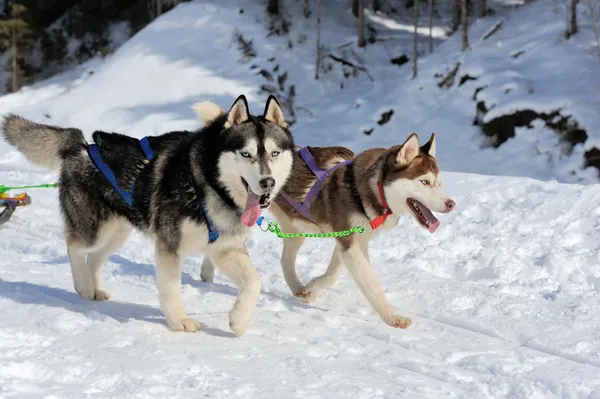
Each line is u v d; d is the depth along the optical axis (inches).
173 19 987.3
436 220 217.6
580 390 161.8
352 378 167.0
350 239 226.1
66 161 223.6
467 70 735.7
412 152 215.9
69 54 1187.9
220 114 203.9
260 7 990.4
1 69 1168.8
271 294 250.1
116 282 263.0
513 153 622.8
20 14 1187.3
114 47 1176.8
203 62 902.4
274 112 203.8
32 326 194.1
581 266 268.2
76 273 228.8
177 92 864.9
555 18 761.6
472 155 647.8
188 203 196.1
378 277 267.3
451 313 224.7
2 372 153.9
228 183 195.2
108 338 185.8
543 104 619.5
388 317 215.9
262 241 331.0
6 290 233.1
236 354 181.5
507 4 930.7
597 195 350.0
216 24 961.5
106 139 217.9
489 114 652.1
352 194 225.3
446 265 284.5
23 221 368.8
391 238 326.6
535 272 265.7
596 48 682.2
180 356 175.3
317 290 243.9
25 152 229.9
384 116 749.9
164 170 202.8
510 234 317.7
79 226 222.7
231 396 151.6
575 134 593.6
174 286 201.8
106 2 1227.2
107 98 887.7
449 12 1013.8
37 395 141.9
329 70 886.4
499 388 164.2
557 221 327.0
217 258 203.9
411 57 898.7
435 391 161.3
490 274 269.6
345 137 740.7
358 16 998.4
